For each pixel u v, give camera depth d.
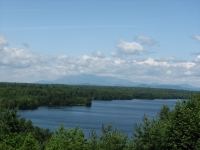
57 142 26.62
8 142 30.28
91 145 29.23
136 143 29.69
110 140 29.30
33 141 29.14
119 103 187.00
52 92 157.25
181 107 31.17
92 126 82.62
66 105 152.38
